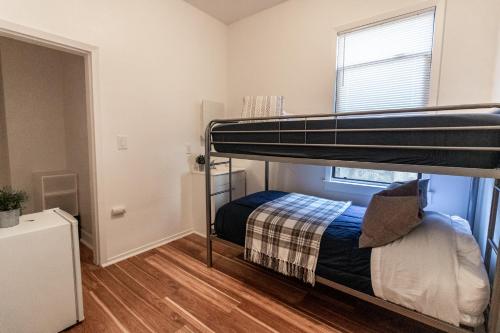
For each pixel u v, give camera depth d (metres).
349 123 1.45
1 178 2.83
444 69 2.04
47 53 2.93
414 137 1.26
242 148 2.04
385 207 1.51
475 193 1.95
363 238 1.51
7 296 1.34
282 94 3.00
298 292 1.94
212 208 2.98
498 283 1.12
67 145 3.07
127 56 2.37
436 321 1.24
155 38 2.59
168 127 2.80
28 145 2.88
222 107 3.44
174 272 2.22
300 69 2.83
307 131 1.61
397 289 1.33
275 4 2.94
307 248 1.69
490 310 1.16
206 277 2.14
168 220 2.88
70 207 2.99
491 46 1.85
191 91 3.02
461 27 1.95
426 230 1.45
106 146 2.27
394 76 2.31
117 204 2.40
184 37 2.89
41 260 1.44
